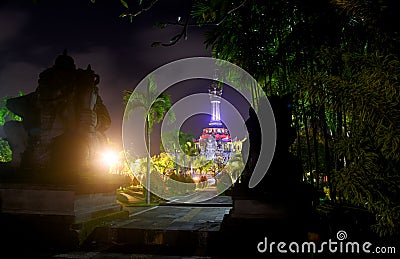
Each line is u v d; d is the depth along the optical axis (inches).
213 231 261.7
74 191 267.4
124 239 271.9
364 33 184.2
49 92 312.5
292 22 270.4
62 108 312.7
